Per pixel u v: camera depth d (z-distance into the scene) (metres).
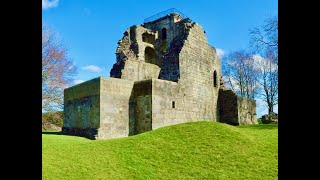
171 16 34.28
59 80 30.70
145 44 31.64
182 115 21.86
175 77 22.22
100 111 18.47
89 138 18.42
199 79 24.39
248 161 10.52
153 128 19.19
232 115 26.52
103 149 12.65
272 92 40.62
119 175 9.99
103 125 18.52
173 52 22.88
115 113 19.17
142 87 20.00
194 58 23.97
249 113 28.42
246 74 47.38
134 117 20.12
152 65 26.61
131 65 24.81
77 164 10.91
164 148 12.25
